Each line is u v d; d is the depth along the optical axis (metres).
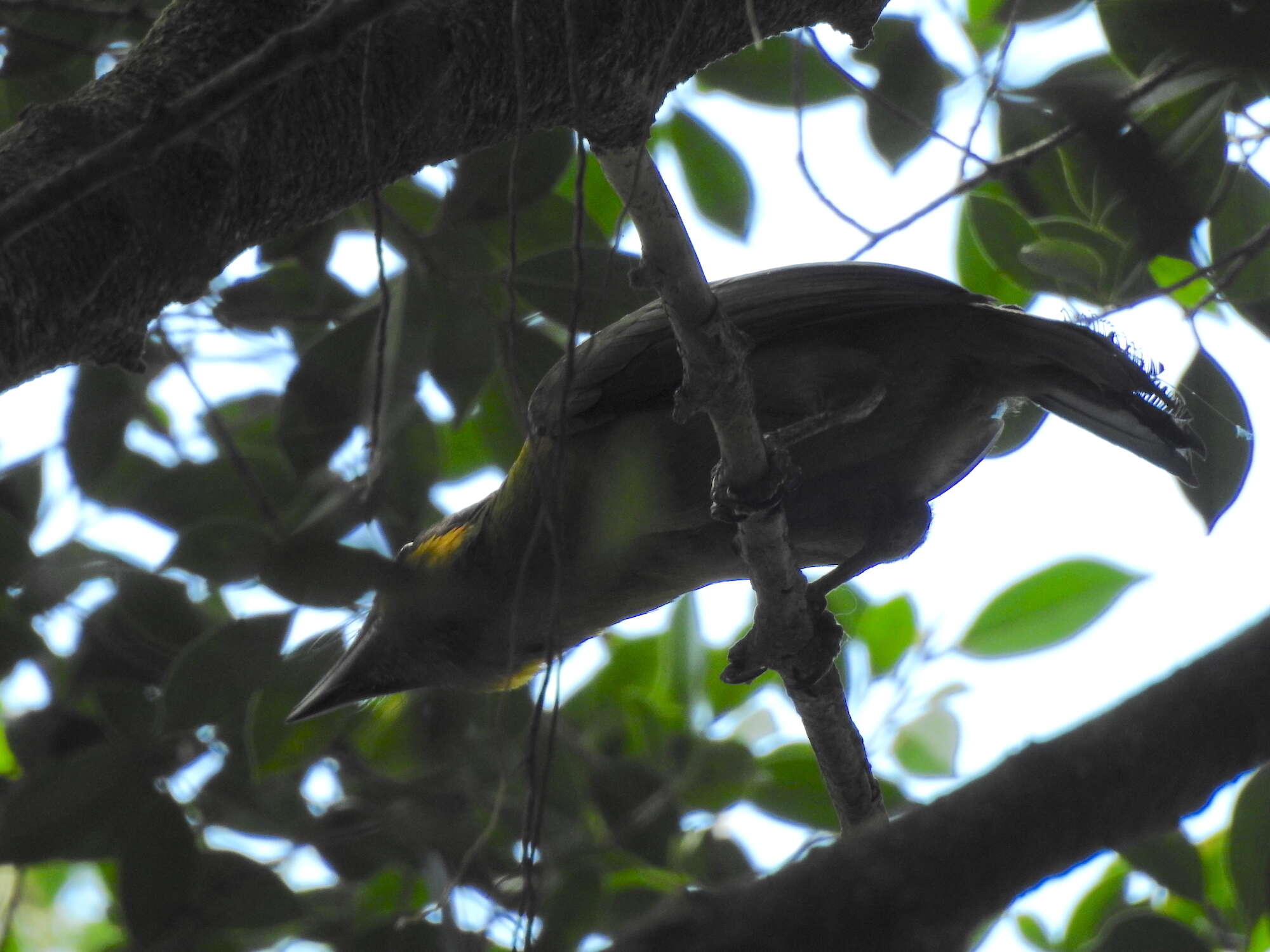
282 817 9.26
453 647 8.34
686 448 7.29
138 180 4.45
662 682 10.79
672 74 5.48
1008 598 9.43
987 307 7.38
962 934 3.16
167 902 8.16
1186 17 6.16
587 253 8.13
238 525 7.90
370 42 4.70
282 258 9.59
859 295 7.44
